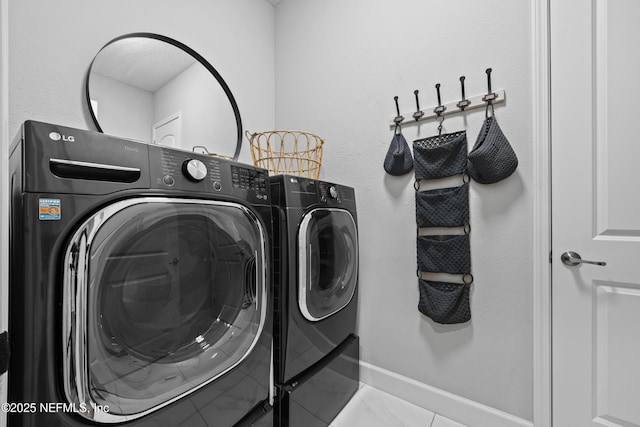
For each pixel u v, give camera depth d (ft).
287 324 3.94
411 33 5.25
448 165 4.74
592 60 3.78
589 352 3.78
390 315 5.43
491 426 4.40
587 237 3.80
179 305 2.91
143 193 2.54
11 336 2.05
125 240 2.43
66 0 4.08
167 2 5.23
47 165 2.05
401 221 5.33
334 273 4.89
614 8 3.65
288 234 3.98
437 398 4.87
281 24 7.24
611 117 3.67
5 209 1.81
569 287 3.91
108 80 4.44
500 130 4.24
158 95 5.02
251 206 3.54
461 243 4.59
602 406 3.72
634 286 3.54
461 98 4.70
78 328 2.11
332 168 6.23
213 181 3.12
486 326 4.49
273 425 3.90
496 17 4.45
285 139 7.06
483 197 4.52
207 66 5.79
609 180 3.68
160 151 2.71
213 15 5.98
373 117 5.69
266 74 7.10
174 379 2.74
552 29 4.03
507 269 4.33
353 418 4.76
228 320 3.34
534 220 4.10
